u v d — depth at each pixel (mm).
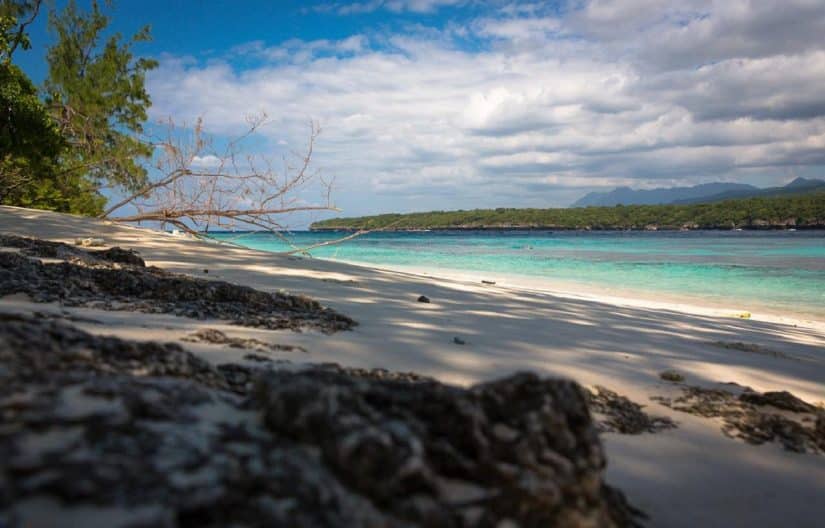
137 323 4199
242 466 1431
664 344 6465
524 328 6547
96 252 8570
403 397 1983
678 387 4469
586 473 1880
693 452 3229
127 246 11398
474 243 59250
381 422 1695
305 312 5922
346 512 1425
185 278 6945
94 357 2250
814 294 16562
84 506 1186
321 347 4262
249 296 6043
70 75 21688
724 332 8477
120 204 14828
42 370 1850
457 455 1768
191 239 14016
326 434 1616
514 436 1862
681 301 14766
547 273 22094
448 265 25562
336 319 5727
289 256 13383
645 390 4301
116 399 1651
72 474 1251
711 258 32406
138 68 22922
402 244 55719
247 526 1265
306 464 1528
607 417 3572
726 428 3627
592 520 1791
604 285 18234
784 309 13758
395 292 8977
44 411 1488
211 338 3910
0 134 14344
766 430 3627
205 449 1470
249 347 3809
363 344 4594
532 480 1724
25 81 15180
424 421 1893
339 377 2223
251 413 1894
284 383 1860
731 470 3055
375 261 28125
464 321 6637
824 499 2846
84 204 22500
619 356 5402
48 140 15156
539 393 2025
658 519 2475
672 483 2834
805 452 3377
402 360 4219
